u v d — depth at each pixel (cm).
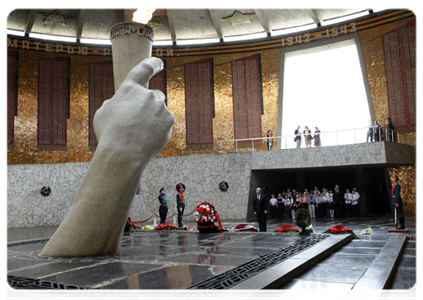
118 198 575
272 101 2141
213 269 458
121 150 576
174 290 365
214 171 1800
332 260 562
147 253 593
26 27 2134
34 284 398
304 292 388
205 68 2248
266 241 718
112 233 580
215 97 2216
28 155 2062
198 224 941
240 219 1689
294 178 2227
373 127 1628
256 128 2142
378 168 2041
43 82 2145
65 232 569
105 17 2200
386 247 678
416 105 1836
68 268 477
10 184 1576
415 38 1867
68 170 1673
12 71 2089
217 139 2181
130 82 612
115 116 590
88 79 2223
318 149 1680
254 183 1795
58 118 2148
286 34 2164
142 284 390
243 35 2286
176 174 1836
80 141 2167
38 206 1609
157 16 2209
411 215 1692
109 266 487
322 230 1103
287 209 1705
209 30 2281
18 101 2081
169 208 1819
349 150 1630
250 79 2192
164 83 2259
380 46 1964
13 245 753
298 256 533
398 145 1678
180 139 2211
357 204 1684
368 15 1994
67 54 2206
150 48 680
